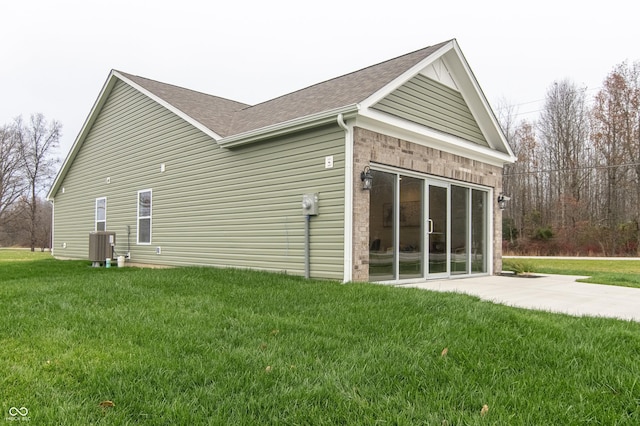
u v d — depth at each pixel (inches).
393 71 300.7
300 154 288.0
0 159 1227.2
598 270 549.0
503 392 96.3
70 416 83.7
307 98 356.2
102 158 522.9
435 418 83.7
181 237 395.5
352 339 138.2
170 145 411.8
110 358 116.2
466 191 358.6
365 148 265.6
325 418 84.4
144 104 450.3
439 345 129.6
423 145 309.9
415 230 304.2
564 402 92.3
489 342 132.7
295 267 287.7
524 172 1058.1
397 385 100.9
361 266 258.7
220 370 108.7
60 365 111.5
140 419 84.4
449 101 345.4
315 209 273.3
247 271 299.3
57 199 625.6
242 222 331.6
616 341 135.5
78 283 242.4
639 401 92.6
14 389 96.6
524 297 231.8
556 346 128.5
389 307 178.9
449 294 210.8
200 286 230.5
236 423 82.0
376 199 276.7
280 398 92.5
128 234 468.4
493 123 372.5
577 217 995.3
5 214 1243.8
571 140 1048.2
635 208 929.5
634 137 943.7
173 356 119.2
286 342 133.2
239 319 160.4
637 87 944.3
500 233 392.2
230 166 344.5
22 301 194.5
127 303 189.9
